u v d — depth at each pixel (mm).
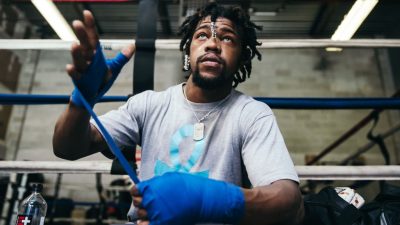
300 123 4789
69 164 1004
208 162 737
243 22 906
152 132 813
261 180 628
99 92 623
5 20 4371
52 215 3439
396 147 4504
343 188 1052
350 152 4551
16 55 4848
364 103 1096
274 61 5172
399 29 4652
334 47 1150
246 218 494
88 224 3973
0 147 4512
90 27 566
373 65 5062
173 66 5012
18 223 1008
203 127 781
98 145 799
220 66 789
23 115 4824
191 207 443
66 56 5148
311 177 995
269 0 3801
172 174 473
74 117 649
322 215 926
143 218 466
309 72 5066
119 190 3703
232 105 823
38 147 4664
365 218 941
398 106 1085
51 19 1884
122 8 4402
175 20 4535
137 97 887
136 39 1080
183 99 849
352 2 3713
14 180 2586
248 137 737
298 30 4879
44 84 4930
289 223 583
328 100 1106
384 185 1055
